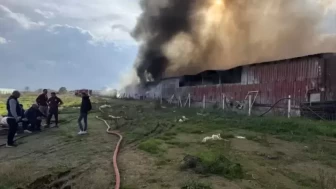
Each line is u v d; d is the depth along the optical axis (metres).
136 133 12.22
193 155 7.43
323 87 17.50
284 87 20.25
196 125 14.90
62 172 6.69
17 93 10.25
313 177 6.48
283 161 7.84
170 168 6.77
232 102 25.45
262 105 22.05
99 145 9.88
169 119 17.89
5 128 13.13
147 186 5.59
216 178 6.04
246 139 11.05
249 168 6.92
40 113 13.62
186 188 5.45
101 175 6.33
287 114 19.52
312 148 9.44
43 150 9.21
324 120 15.60
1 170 6.76
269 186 5.77
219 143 9.94
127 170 6.65
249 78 23.73
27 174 6.47
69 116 20.12
